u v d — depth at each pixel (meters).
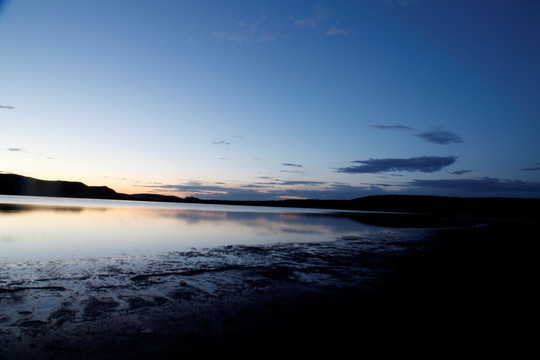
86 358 3.86
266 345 4.38
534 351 4.32
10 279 7.14
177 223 25.14
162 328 4.82
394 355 4.16
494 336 4.79
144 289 6.77
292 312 5.70
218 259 10.41
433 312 5.80
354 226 25.95
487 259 11.27
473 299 6.60
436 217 45.81
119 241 14.13
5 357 3.79
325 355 4.13
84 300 5.92
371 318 5.46
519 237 19.05
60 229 17.69
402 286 7.55
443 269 9.52
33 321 4.86
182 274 8.23
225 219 32.38
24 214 27.00
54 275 7.63
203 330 4.80
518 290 7.33
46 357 3.84
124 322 4.98
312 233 19.72
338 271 9.05
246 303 6.11
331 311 5.78
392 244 14.82
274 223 28.19
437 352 4.27
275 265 9.69
